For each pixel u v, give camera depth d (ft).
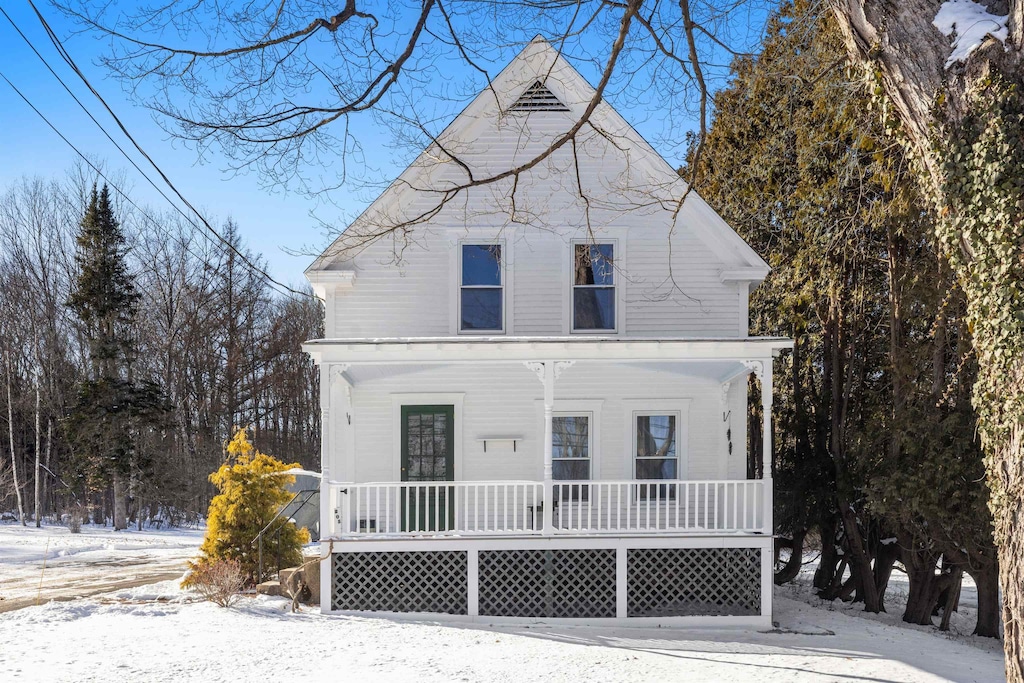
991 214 19.61
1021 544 19.22
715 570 50.19
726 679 35.58
